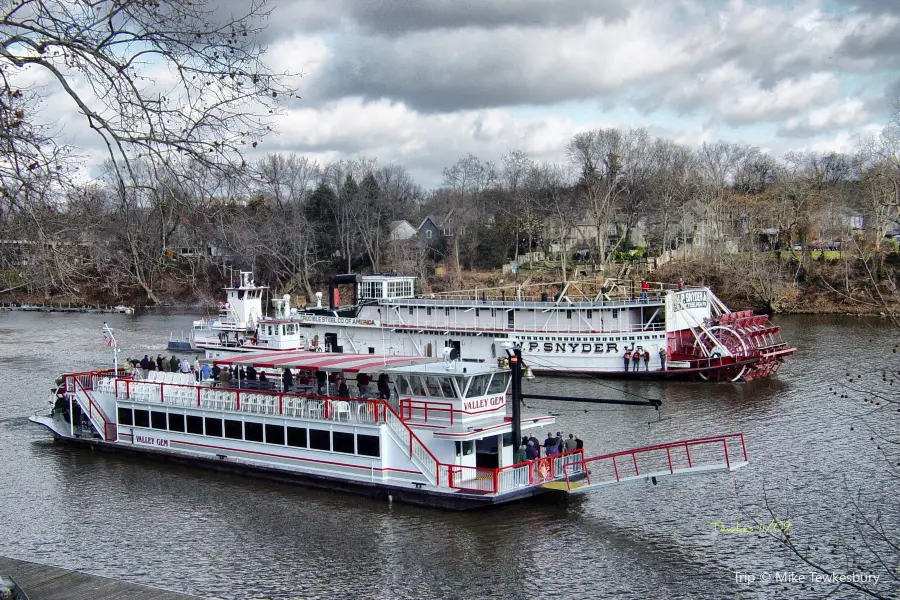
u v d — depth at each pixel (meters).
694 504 38.31
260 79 19.55
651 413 57.03
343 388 41.91
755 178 169.25
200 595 29.83
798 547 33.25
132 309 130.50
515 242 143.38
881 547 33.06
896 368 69.56
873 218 112.38
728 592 29.48
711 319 75.19
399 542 34.00
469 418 38.12
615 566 31.69
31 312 135.38
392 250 139.25
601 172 147.00
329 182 142.88
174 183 20.20
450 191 179.25
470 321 77.81
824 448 47.25
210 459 43.94
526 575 31.02
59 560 33.16
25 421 57.44
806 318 104.75
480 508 36.88
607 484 36.22
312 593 29.95
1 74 18.61
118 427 48.50
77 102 19.20
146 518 37.50
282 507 38.22
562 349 72.75
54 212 20.44
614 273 125.62
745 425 53.19
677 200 139.50
